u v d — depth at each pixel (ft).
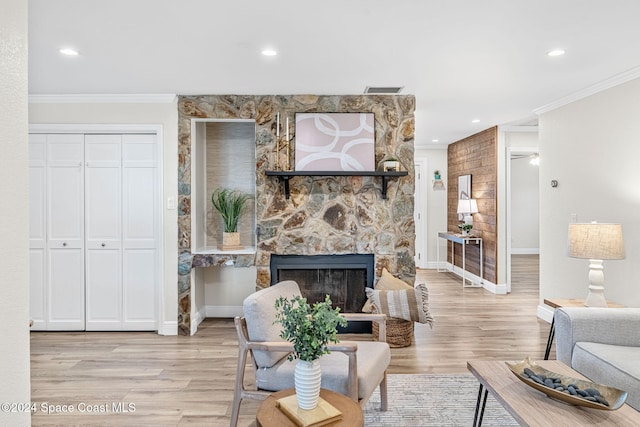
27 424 2.39
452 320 14.57
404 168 13.09
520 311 15.81
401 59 9.75
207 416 8.02
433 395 8.87
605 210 11.60
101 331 13.32
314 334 5.43
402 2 7.01
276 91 12.62
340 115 13.02
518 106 14.40
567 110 13.30
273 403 5.72
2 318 2.23
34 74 10.84
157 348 11.80
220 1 6.98
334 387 6.69
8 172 2.26
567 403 5.57
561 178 13.62
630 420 5.19
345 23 7.84
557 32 8.23
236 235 13.83
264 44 8.86
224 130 14.80
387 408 8.27
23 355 2.37
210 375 9.93
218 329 13.61
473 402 8.57
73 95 12.76
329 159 13.02
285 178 12.84
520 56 9.53
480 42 8.75
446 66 10.27
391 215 13.10
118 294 13.28
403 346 11.81
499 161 18.69
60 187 13.15
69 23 7.82
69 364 10.59
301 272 13.30
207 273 15.03
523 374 6.24
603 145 11.66
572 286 13.03
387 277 12.57
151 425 7.68
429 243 25.58
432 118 16.70
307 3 7.06
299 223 13.07
